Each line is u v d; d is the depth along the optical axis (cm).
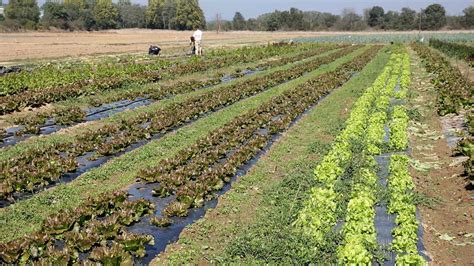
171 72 3509
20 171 1387
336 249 953
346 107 2466
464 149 1492
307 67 4000
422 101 2606
